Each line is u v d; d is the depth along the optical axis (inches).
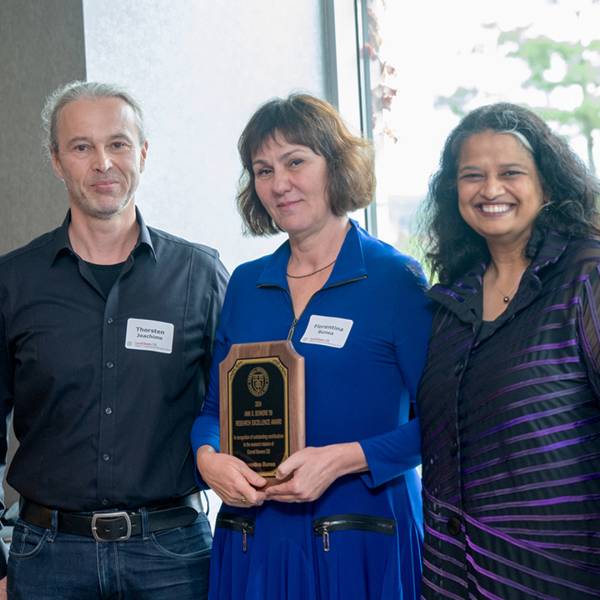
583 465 58.6
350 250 77.6
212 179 128.4
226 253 130.0
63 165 85.0
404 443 72.9
